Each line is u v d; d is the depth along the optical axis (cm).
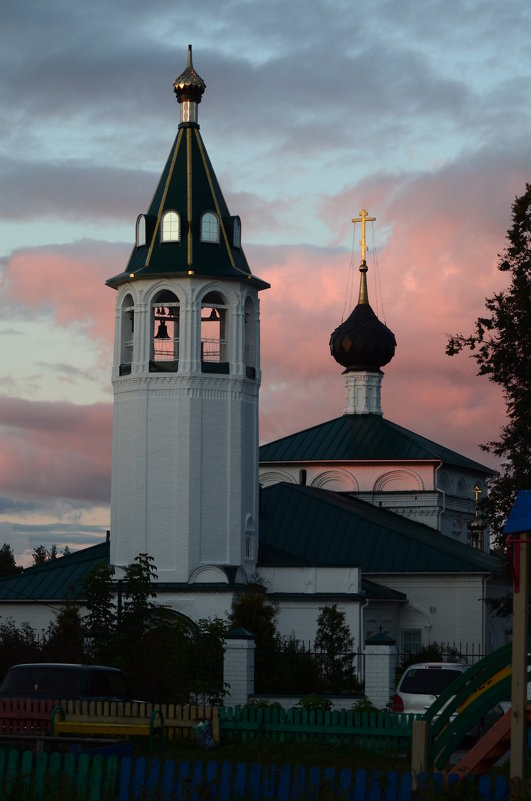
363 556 9394
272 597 8606
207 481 8644
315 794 3153
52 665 4697
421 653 8544
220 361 8762
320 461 11419
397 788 3169
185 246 8662
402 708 5125
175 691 6059
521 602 3152
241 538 8662
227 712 5019
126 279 8662
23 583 9169
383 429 11650
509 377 6794
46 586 9062
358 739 4856
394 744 4809
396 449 11381
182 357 8631
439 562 9281
